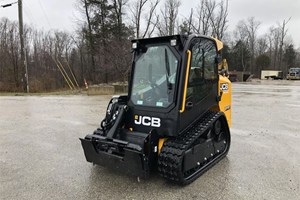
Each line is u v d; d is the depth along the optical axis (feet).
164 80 11.80
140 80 12.68
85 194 10.82
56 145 17.69
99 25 93.56
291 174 12.94
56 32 117.39
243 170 13.37
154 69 12.23
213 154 13.89
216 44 14.24
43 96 49.60
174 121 11.13
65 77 91.76
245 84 97.25
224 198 10.49
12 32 91.04
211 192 10.97
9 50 87.20
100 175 12.67
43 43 113.19
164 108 11.43
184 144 10.94
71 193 10.92
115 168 11.62
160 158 10.89
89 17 95.20
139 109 12.15
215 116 13.48
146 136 11.18
